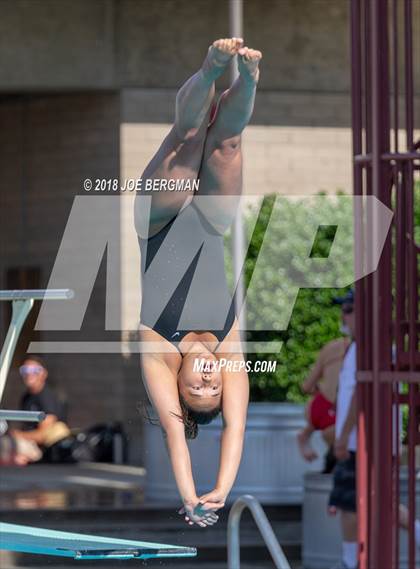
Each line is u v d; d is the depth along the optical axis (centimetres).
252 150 4034
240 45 882
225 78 2077
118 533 2617
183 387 947
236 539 1465
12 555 2434
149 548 955
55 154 4100
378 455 1498
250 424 2736
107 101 3981
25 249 4181
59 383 3909
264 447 2736
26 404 3609
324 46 4062
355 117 1527
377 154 1477
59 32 3938
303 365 3209
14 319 1190
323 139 4072
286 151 4050
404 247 1484
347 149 4084
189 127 916
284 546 2533
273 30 4038
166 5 3950
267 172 4041
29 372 3566
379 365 1493
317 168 4069
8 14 3919
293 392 3231
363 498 1520
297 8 4047
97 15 3947
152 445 2762
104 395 3831
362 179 1523
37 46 3928
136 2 3950
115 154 3953
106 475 3378
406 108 1473
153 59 3947
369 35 1508
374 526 1500
